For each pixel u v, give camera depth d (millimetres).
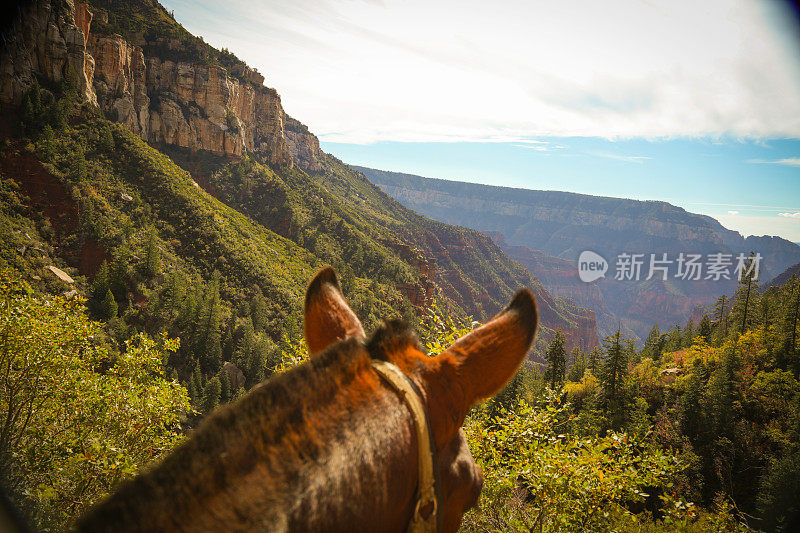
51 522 3342
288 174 187250
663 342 90875
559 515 5160
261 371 77875
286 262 114750
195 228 100750
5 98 82625
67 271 78375
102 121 101750
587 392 57906
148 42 150750
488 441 6004
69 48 101438
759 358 55375
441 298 185625
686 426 43688
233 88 162375
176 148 150375
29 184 83438
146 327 76875
